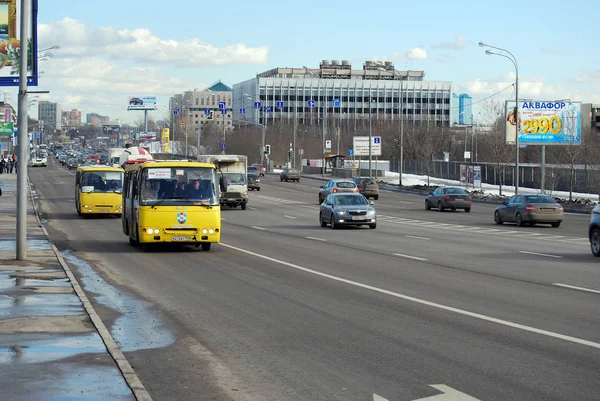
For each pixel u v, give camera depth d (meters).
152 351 11.59
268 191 83.06
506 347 11.58
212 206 26.95
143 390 9.02
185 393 9.28
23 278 19.22
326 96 179.62
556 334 12.51
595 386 9.34
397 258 24.95
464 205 55.72
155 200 26.72
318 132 167.88
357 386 9.50
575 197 71.06
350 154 122.50
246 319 14.22
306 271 21.50
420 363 10.65
